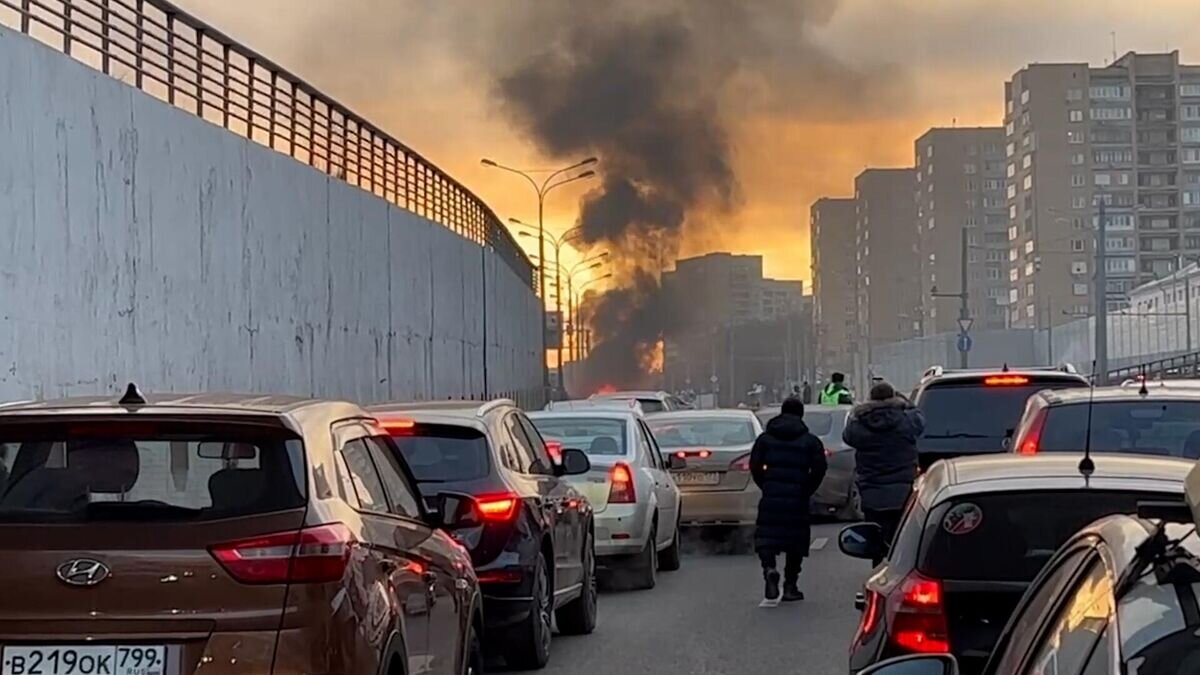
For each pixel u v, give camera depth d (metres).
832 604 14.27
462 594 7.82
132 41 20.86
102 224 18.91
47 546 5.55
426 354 40.09
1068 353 70.69
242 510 5.69
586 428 16.09
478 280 49.12
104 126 19.08
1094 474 6.32
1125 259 114.62
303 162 28.61
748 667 10.91
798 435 14.43
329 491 6.00
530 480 11.15
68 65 18.06
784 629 12.73
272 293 26.12
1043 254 114.25
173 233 21.42
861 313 137.88
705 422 20.52
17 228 16.48
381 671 5.95
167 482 5.81
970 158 127.88
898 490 13.98
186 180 22.03
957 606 5.96
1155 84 115.81
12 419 5.89
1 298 16.00
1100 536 3.66
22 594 5.49
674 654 11.52
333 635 5.60
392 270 36.19
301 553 5.62
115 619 5.47
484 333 50.34
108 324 18.95
